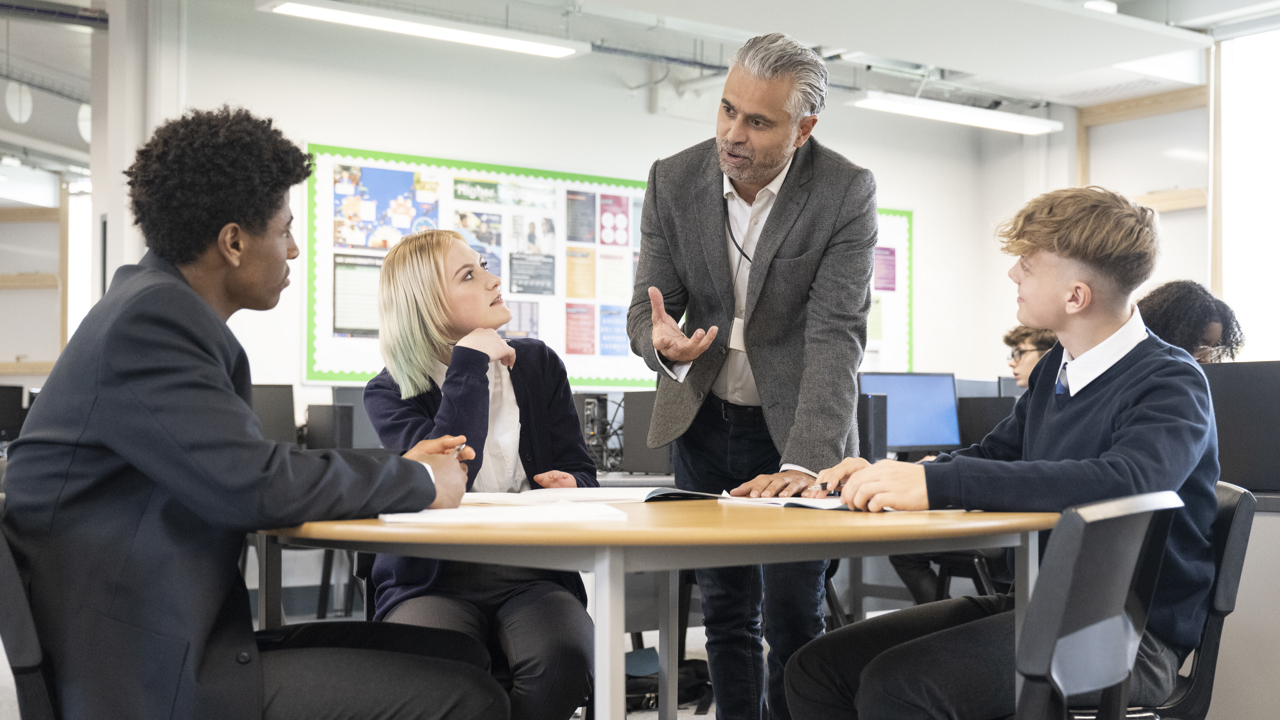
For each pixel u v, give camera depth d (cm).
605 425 531
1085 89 769
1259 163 702
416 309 191
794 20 587
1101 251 146
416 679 123
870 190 190
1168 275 765
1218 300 250
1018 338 445
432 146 640
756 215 194
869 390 450
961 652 136
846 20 588
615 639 105
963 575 363
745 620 207
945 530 112
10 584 109
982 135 862
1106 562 102
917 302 825
